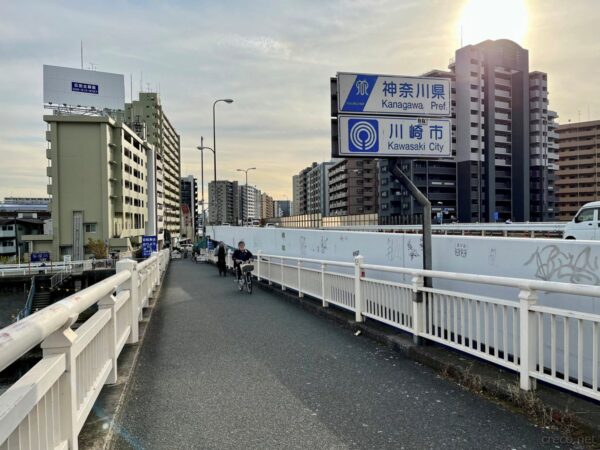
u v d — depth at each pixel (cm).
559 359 406
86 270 4947
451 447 305
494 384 391
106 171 6681
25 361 1728
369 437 322
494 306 409
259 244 1789
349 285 726
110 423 328
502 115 8475
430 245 554
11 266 4916
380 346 583
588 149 10431
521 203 8388
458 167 8344
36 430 201
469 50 8125
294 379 454
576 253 395
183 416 363
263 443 315
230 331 691
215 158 3450
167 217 13012
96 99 7138
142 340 609
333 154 591
